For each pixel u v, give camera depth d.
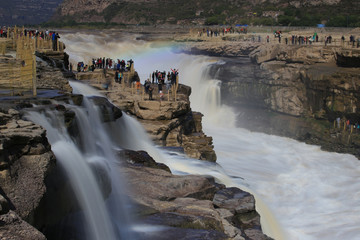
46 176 14.46
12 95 22.91
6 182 13.01
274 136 54.91
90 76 40.75
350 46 60.84
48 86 26.80
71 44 78.06
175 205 19.31
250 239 18.70
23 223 11.44
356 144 47.94
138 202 19.33
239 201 21.22
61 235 15.54
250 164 43.00
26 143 14.28
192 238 16.78
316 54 59.72
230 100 65.38
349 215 30.61
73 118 20.77
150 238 16.80
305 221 29.66
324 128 53.38
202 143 35.53
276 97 60.19
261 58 64.31
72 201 16.47
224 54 79.25
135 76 45.25
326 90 54.03
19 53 27.45
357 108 50.50
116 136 28.59
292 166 43.28
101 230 16.94
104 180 18.72
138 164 23.61
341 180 38.94
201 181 21.62
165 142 33.47
